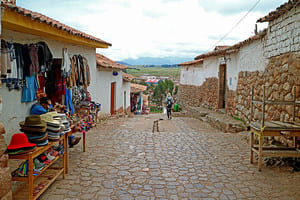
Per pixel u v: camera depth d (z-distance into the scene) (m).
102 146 6.48
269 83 6.80
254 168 4.90
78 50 7.98
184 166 5.04
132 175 4.54
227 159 5.50
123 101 16.86
